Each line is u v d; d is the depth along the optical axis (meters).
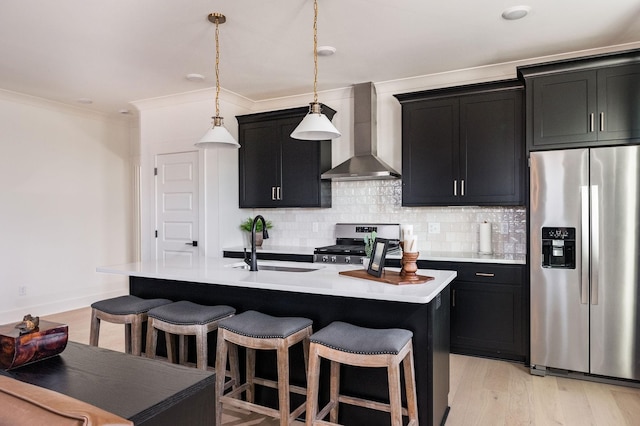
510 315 3.48
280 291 2.56
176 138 5.00
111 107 5.37
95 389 1.09
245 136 4.97
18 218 4.86
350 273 2.57
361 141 4.45
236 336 2.19
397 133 4.45
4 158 4.73
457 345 3.70
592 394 2.88
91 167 5.66
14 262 4.81
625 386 3.01
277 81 4.37
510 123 3.70
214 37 3.25
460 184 3.89
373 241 2.67
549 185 3.20
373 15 2.91
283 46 3.44
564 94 3.21
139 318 2.63
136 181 6.15
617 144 3.06
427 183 4.04
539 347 3.22
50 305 5.14
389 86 4.45
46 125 5.14
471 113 3.84
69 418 0.64
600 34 3.24
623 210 2.97
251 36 3.24
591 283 3.06
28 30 3.10
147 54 3.60
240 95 4.89
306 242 4.98
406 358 2.06
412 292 2.04
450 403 2.74
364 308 2.31
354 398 2.28
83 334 4.21
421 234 4.39
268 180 4.82
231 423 2.47
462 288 3.64
